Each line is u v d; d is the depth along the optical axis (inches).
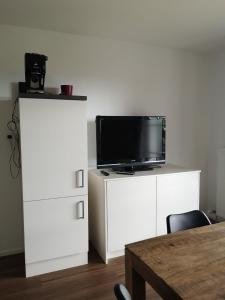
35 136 87.5
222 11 91.0
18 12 90.6
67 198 93.5
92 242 114.0
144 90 127.9
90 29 106.7
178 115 138.1
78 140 93.4
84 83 115.2
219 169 136.2
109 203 98.3
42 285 87.0
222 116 137.9
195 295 39.4
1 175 105.0
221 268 47.0
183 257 51.0
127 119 112.4
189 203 113.7
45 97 87.6
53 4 84.9
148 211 105.3
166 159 137.0
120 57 121.3
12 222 108.0
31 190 88.4
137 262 51.9
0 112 102.7
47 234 91.7
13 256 107.0
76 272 94.4
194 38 117.3
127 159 113.5
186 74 138.0
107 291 83.7
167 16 94.9
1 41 101.1
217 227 65.7
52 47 108.7
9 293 83.0
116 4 85.4
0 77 101.8
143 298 55.7
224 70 135.5
